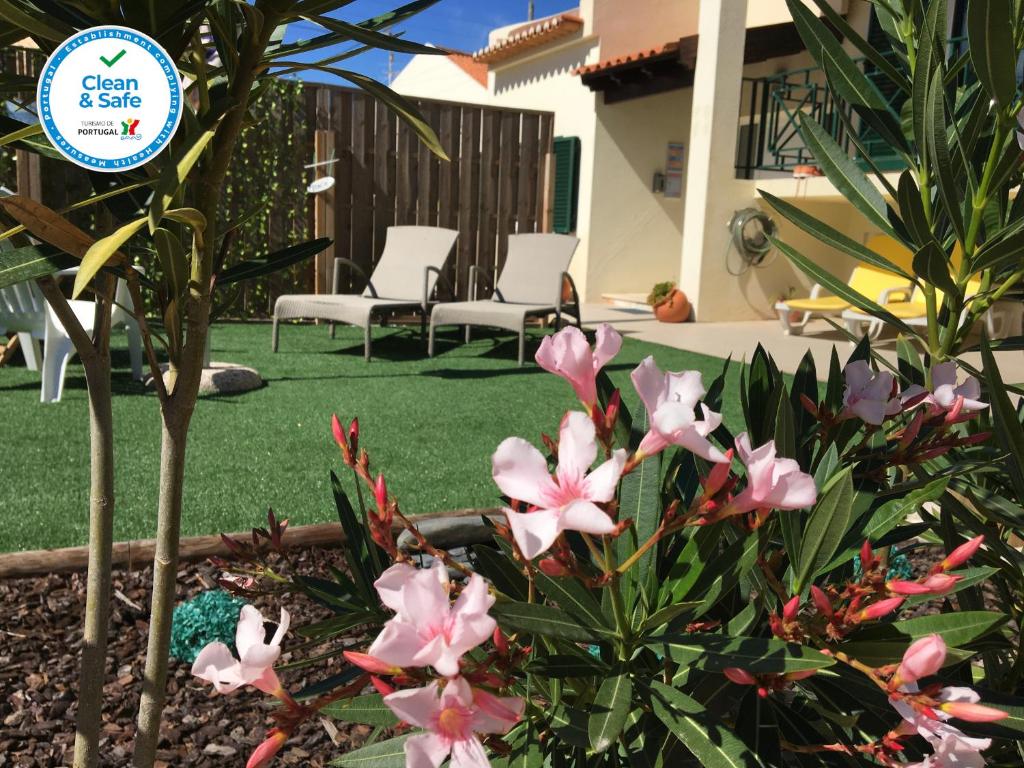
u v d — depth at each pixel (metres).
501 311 6.43
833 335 8.55
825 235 1.38
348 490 3.25
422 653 0.59
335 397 5.00
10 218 0.92
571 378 0.72
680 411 0.63
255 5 0.86
